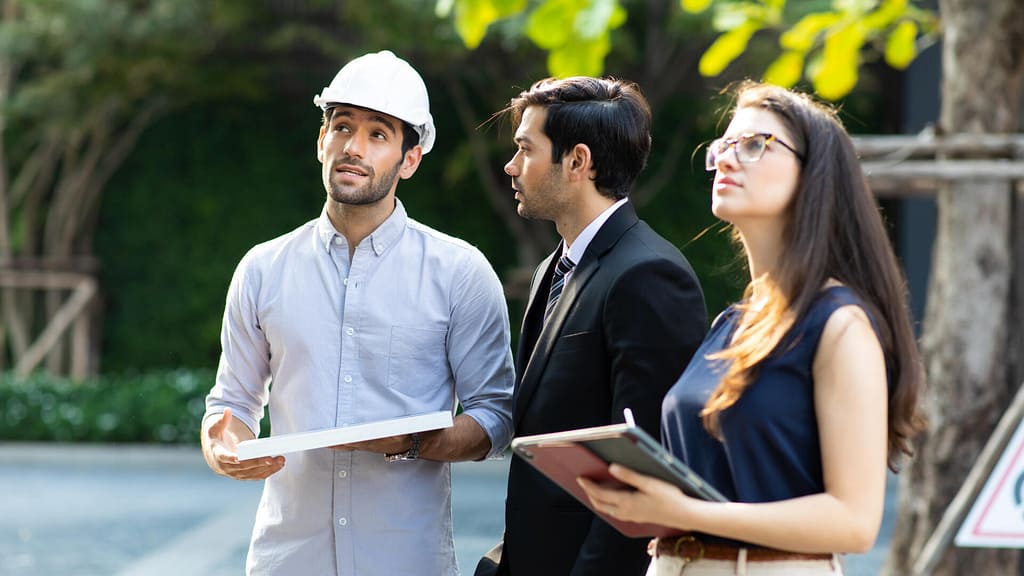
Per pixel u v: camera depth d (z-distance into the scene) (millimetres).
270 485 3891
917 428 2725
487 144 18047
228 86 18375
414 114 3771
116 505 12461
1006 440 4773
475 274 3918
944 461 5637
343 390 3826
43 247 19531
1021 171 5277
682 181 17969
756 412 2629
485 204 18734
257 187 19031
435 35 15875
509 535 3631
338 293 3867
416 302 3869
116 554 10039
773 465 2629
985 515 4785
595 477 2643
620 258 3465
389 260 3881
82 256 19312
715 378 2795
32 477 14570
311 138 19031
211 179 19125
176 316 19141
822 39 6598
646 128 3658
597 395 3465
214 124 19094
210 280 19094
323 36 17203
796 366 2609
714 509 2520
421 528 3828
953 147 5477
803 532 2506
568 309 3525
